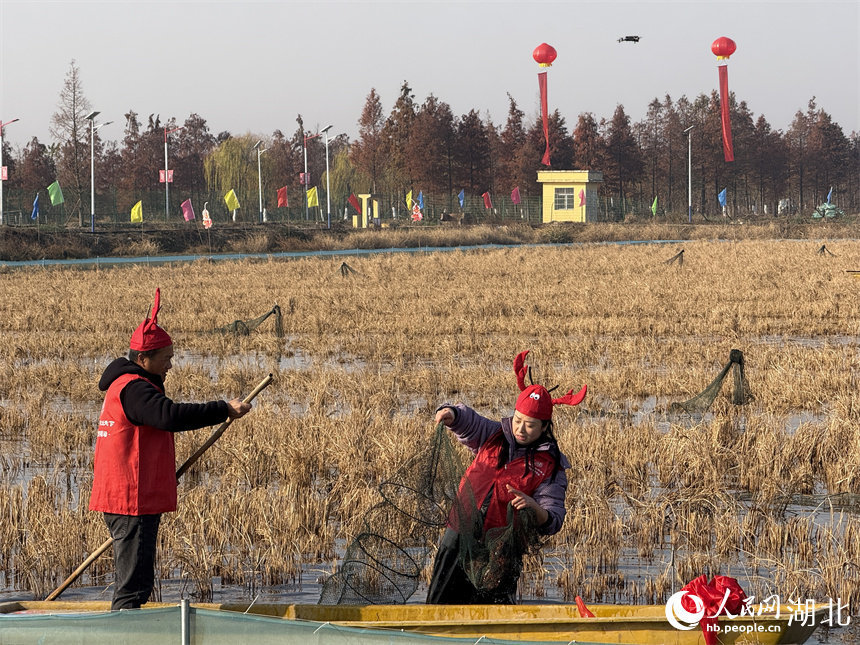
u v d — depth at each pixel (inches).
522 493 441.7
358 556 495.2
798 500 733.9
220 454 837.8
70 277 3090.6
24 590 554.3
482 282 2775.6
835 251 4111.7
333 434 875.4
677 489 742.5
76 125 5103.3
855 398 1055.6
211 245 4751.5
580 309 2057.1
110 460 446.3
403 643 374.6
